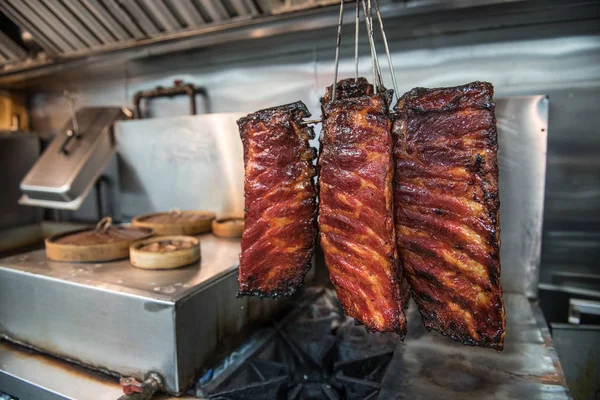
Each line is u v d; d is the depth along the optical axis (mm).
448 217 1141
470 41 2219
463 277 1141
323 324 1871
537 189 1962
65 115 3787
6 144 3299
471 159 1100
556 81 2082
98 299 1479
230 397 1364
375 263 1178
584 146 2068
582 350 1804
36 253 1997
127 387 1312
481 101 1094
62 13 2678
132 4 2438
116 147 3062
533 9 1895
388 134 1133
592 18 1958
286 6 2156
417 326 1740
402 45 2365
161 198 2973
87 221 3568
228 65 2928
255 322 1807
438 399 1199
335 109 1198
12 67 3355
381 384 1294
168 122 2844
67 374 1529
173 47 2627
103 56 2928
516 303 1906
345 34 2311
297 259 1363
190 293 1406
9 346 1758
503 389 1248
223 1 2264
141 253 1705
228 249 2072
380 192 1137
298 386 1463
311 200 1319
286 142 1285
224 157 2693
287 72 2719
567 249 2154
